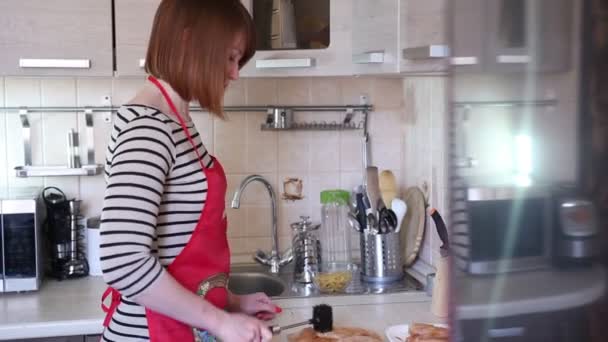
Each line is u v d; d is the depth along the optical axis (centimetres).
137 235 122
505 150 41
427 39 170
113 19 203
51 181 242
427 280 210
